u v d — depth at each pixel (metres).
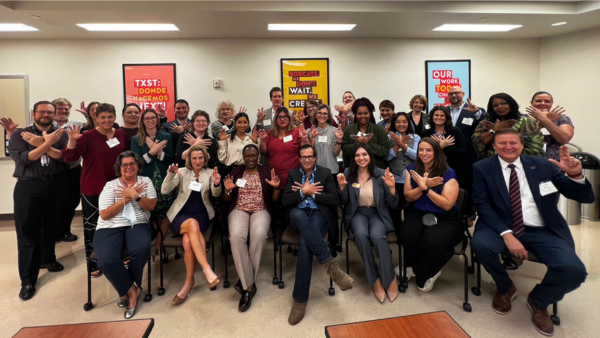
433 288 2.43
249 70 4.49
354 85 4.64
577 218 3.76
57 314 2.16
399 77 4.69
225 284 2.51
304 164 2.51
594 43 4.24
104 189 2.30
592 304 2.15
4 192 4.33
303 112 4.41
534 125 2.55
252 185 2.62
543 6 3.59
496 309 2.10
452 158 3.12
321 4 3.37
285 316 2.11
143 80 4.37
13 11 3.15
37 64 4.24
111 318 2.12
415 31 4.27
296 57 4.53
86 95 4.32
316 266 2.87
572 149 4.36
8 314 2.16
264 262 2.96
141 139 2.80
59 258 3.10
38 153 2.39
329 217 2.45
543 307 1.92
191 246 2.31
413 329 1.25
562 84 4.61
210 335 1.92
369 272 2.26
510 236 2.02
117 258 2.11
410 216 2.45
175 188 2.75
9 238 3.64
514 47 4.81
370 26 4.00
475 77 4.80
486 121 2.77
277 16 3.50
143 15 3.36
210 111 4.48
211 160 3.04
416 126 3.69
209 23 3.70
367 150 2.51
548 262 1.89
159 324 2.04
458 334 1.21
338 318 2.08
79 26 3.73
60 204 2.75
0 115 4.23
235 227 2.36
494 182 2.15
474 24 4.04
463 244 2.28
